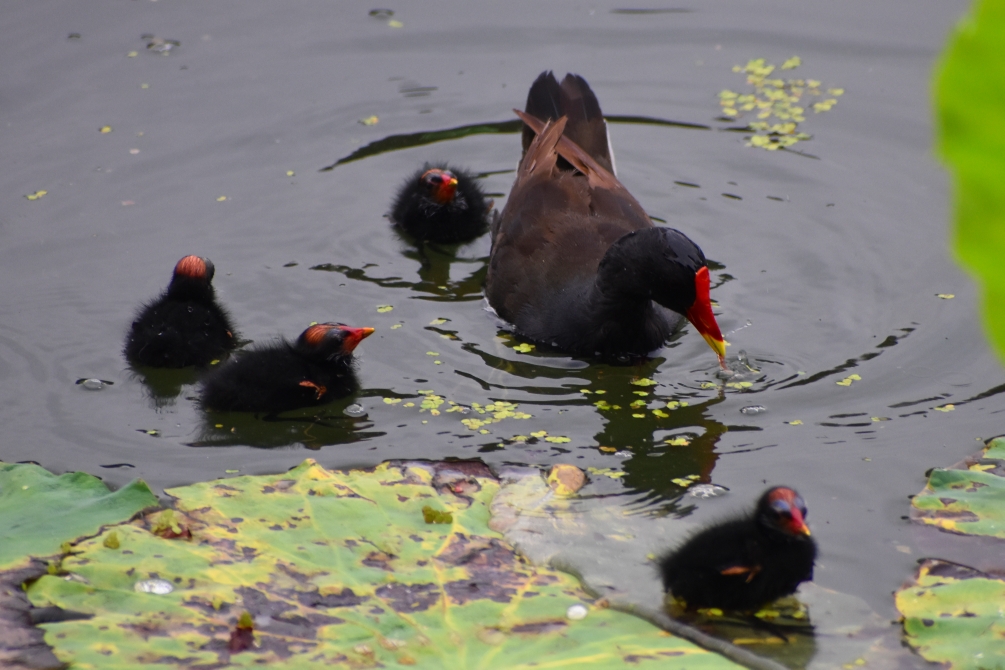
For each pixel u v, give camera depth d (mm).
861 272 13125
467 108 16766
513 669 7055
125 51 17516
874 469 9625
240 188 14945
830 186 14836
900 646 7379
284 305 12742
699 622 7719
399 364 11672
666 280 11234
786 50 17797
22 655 7027
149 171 15070
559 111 15180
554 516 8969
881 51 17578
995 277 1845
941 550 8398
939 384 10992
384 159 15734
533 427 10492
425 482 9266
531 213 13180
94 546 8156
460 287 13344
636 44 18109
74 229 13859
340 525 8586
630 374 11539
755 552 7695
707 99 16828
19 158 15109
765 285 12992
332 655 7156
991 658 7137
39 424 10484
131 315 12328
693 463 9828
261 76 17172
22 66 17000
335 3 19109
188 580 7848
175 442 10266
